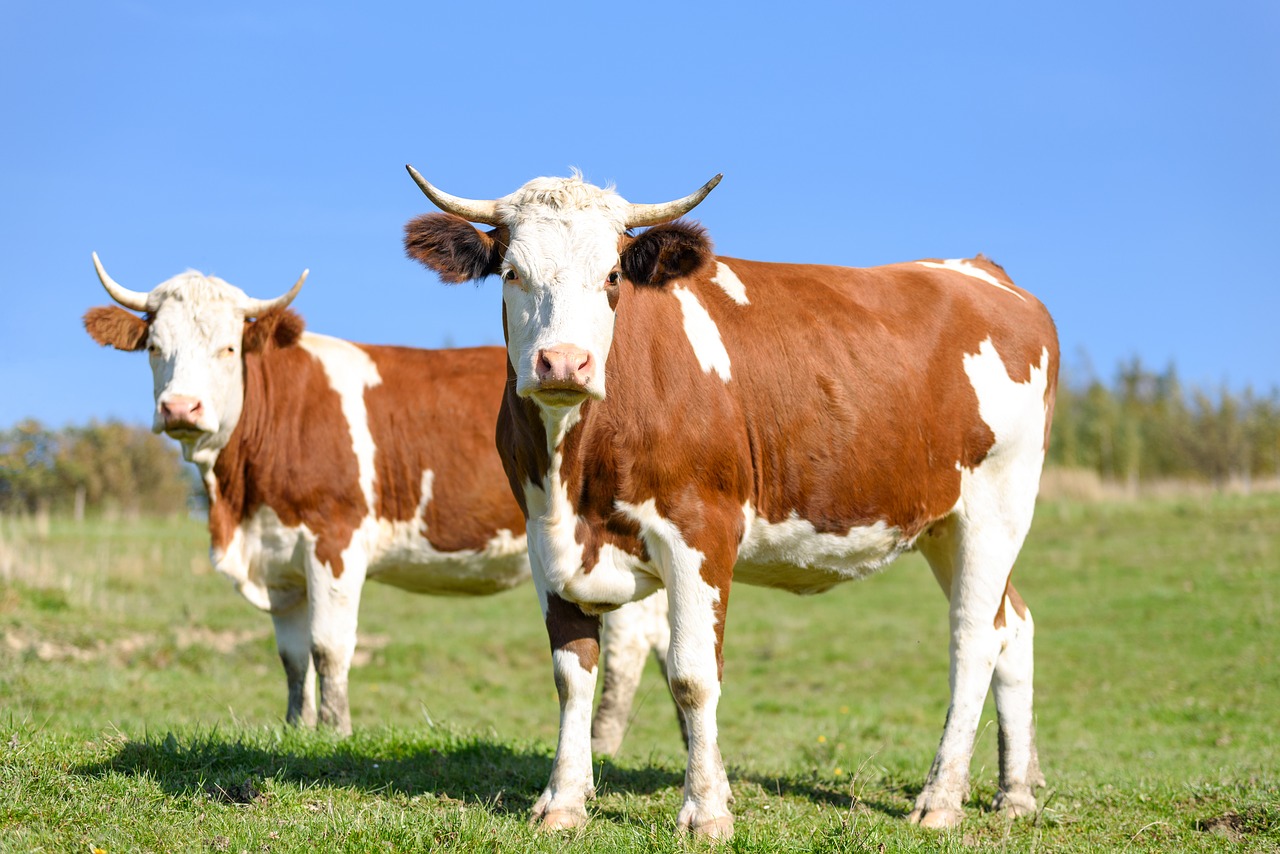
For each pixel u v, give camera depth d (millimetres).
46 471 29844
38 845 4734
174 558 21719
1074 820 6285
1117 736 12016
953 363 6750
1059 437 54750
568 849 4992
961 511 6840
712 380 5793
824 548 6332
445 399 9414
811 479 6125
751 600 22328
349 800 5684
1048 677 15492
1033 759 7145
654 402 5598
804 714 13672
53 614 14617
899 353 6508
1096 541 26656
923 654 17438
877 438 6289
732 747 10727
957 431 6680
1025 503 6973
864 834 5371
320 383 9023
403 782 6219
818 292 6512
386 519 9156
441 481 9258
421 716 11727
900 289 6891
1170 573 22031
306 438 8812
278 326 8844
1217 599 19375
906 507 6461
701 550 5602
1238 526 26750
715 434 5703
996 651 6668
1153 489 39062
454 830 5121
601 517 5621
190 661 13711
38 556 19125
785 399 6062
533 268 5316
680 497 5602
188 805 5395
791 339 6180
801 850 5129
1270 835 5781
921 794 6336
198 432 8312
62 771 5680
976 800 6934
